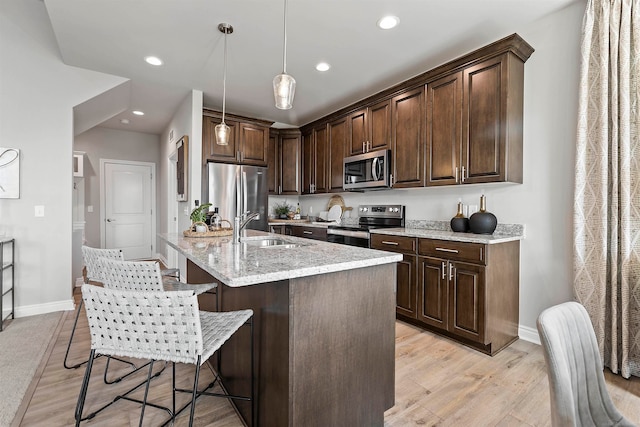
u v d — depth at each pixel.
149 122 5.27
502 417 1.65
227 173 4.04
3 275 2.91
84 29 2.49
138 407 1.72
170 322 1.13
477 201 2.93
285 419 1.27
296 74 3.32
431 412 1.69
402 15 2.30
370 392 1.51
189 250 1.82
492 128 2.48
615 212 2.02
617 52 2.02
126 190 5.96
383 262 1.50
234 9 2.23
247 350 1.61
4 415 1.62
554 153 2.42
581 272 2.17
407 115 3.17
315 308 1.32
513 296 2.56
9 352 2.30
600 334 2.07
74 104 3.20
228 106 4.39
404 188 3.26
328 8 2.21
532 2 2.21
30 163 3.03
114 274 1.71
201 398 1.82
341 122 4.11
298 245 2.17
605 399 0.96
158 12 2.27
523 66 2.57
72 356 2.26
